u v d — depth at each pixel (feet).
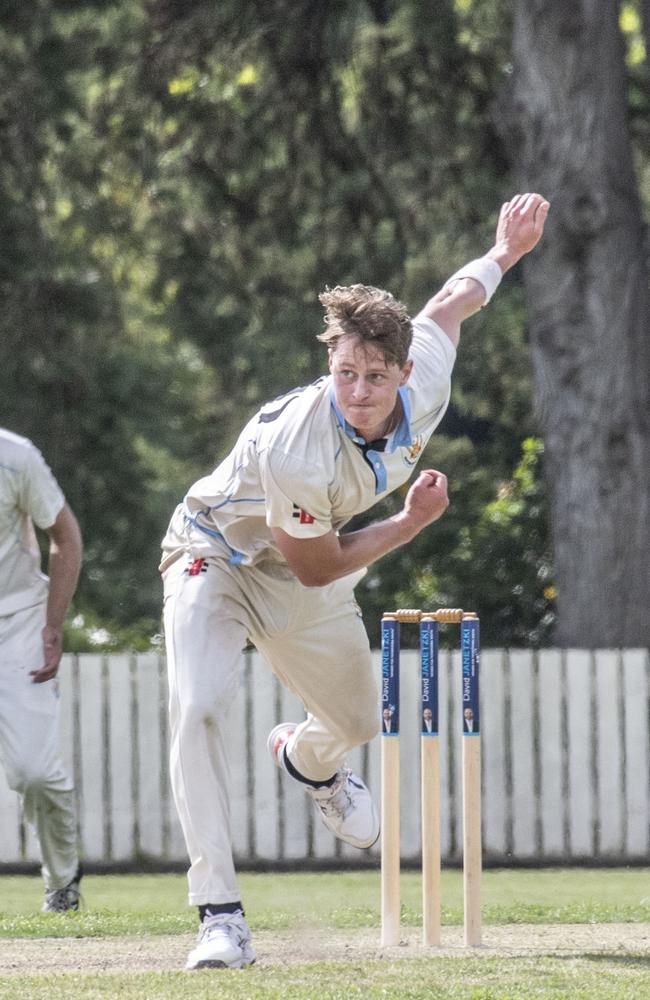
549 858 129.08
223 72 177.58
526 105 155.43
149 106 183.21
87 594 216.13
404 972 54.24
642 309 153.99
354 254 190.39
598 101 153.58
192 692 58.03
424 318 61.16
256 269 196.34
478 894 64.18
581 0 153.79
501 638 205.77
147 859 126.82
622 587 151.84
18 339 197.77
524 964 56.44
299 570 56.44
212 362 226.58
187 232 194.39
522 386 206.08
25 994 49.47
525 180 156.66
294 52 175.73
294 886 107.86
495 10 177.47
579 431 153.38
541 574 202.28
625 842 129.59
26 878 120.06
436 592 204.64
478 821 63.98
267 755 127.13
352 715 64.95
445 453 216.33
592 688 130.31
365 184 184.55
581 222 152.97
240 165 184.75
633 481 152.25
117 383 210.79
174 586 59.93
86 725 127.24
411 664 127.75
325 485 53.98
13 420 202.39
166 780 127.13
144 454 239.50
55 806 82.74
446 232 189.67
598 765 130.00
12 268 194.49
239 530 59.06
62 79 186.09
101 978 53.06
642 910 79.61
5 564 81.82
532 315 156.87
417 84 179.63
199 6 175.83
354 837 70.69
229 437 225.56
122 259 200.13
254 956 57.77
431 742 64.18
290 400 55.16
